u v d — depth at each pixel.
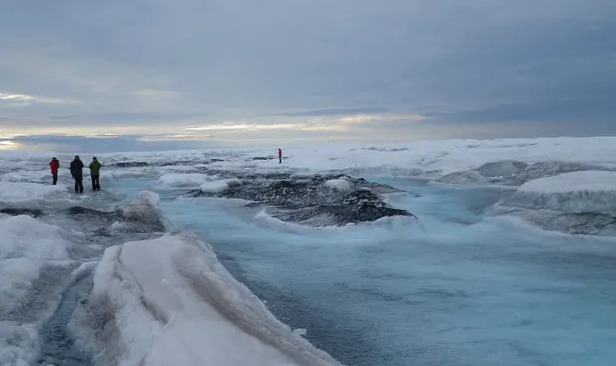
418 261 9.41
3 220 9.38
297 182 18.95
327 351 5.29
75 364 4.91
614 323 6.13
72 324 5.87
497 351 5.32
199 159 63.47
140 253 7.79
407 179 29.62
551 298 7.12
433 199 19.17
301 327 6.00
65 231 10.33
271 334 4.85
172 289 6.03
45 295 6.69
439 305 6.83
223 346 4.37
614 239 10.42
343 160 38.88
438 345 5.46
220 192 20.14
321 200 16.09
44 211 13.52
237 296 6.07
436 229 12.77
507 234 12.00
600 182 12.41
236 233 12.56
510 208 13.89
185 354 4.24
